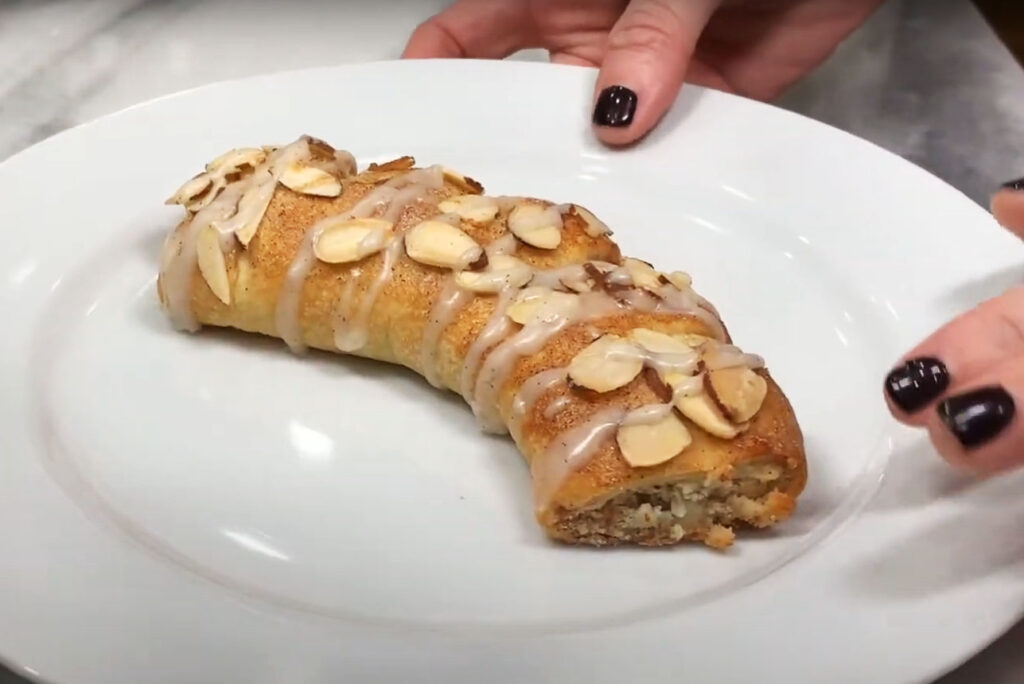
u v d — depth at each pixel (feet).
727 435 1.44
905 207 1.78
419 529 1.49
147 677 1.31
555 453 1.46
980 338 1.36
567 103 1.93
